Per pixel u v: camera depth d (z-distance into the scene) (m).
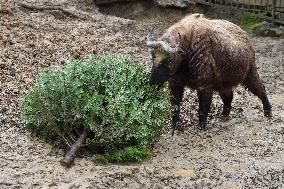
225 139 10.26
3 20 15.86
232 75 10.55
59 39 15.22
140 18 19.22
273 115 11.83
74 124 9.03
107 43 15.69
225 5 19.16
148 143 9.21
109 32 16.86
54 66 13.11
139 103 9.30
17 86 11.54
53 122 8.96
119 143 9.05
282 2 19.39
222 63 10.27
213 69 10.14
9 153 8.68
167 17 19.20
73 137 9.06
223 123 11.20
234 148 9.87
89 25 17.08
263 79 14.53
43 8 17.58
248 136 10.49
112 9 19.33
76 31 16.25
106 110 8.94
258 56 16.42
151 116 9.20
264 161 9.37
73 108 8.88
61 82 8.96
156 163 8.98
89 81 9.44
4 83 11.62
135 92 9.34
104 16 18.45
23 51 13.73
